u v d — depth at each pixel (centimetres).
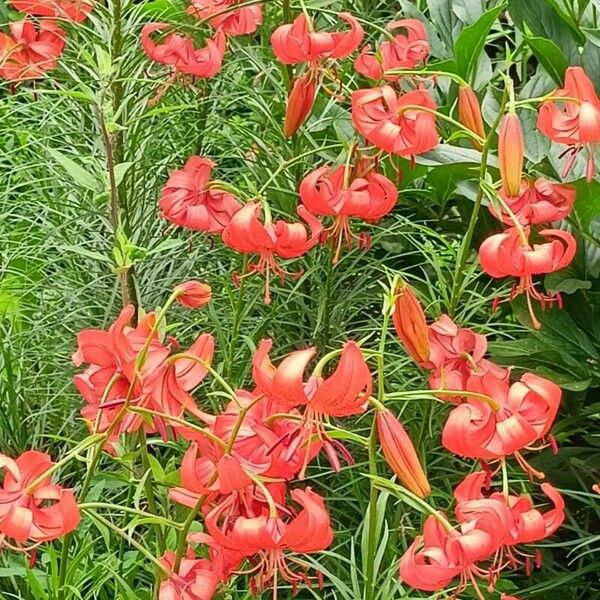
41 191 142
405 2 145
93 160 114
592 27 137
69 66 141
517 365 123
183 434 85
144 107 126
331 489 120
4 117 146
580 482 121
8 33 165
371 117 106
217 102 144
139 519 85
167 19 130
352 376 79
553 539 129
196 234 133
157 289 130
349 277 135
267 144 132
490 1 152
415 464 83
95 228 132
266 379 81
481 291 139
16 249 142
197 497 85
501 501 83
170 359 86
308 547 80
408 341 94
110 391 88
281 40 116
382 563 115
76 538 114
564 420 123
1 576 110
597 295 121
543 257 99
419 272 146
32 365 136
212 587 84
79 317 131
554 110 102
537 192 104
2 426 130
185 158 140
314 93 119
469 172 117
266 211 105
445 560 81
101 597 106
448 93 135
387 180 107
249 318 130
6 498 81
